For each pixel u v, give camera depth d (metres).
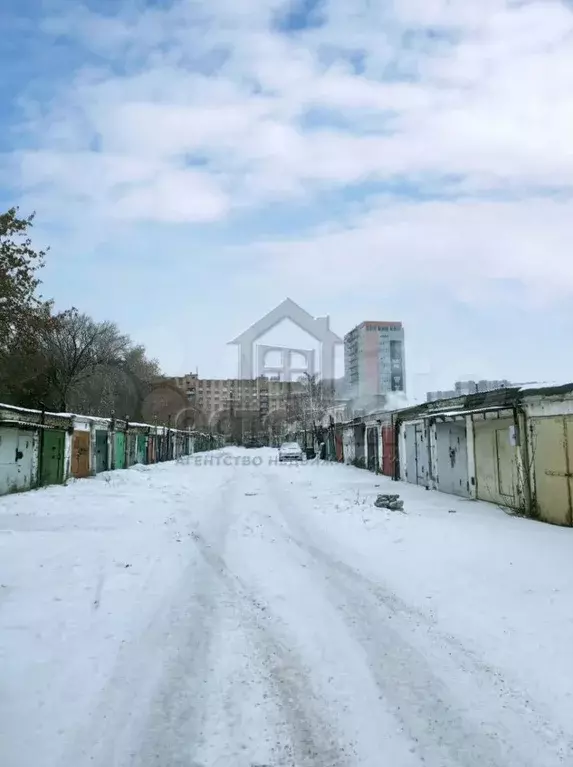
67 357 43.47
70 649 5.01
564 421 11.73
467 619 5.73
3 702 4.03
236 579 7.47
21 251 26.56
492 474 15.16
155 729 3.72
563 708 3.93
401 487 20.75
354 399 61.28
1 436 18.39
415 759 3.38
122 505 15.78
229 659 4.85
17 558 8.53
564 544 9.47
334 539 10.20
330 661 4.80
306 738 3.62
